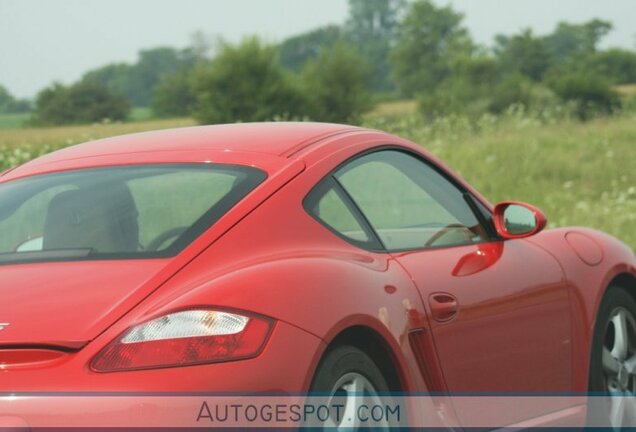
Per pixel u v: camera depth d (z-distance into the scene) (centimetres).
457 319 871
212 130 958
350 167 894
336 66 13525
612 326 1118
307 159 861
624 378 1113
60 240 791
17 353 658
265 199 797
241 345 663
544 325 985
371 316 764
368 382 770
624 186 5059
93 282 709
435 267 890
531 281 980
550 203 4144
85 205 822
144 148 912
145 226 780
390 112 18662
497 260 966
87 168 888
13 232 820
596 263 1085
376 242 868
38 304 689
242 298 686
